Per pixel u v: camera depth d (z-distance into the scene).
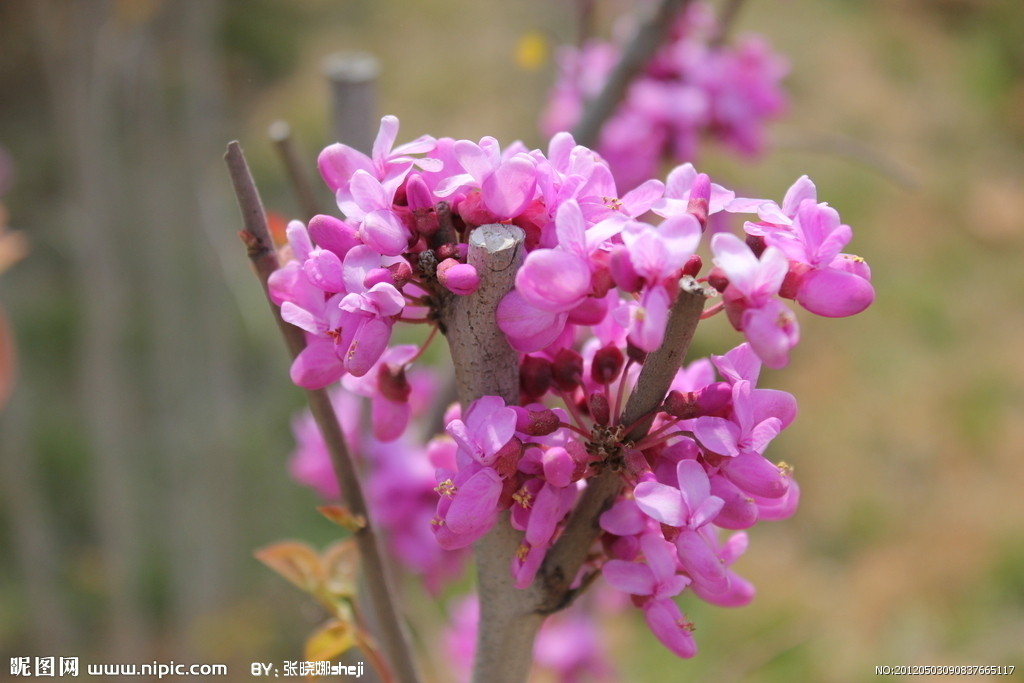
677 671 0.79
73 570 0.82
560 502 0.23
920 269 1.34
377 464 0.38
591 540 0.24
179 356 0.71
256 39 1.59
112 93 0.63
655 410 0.23
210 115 0.70
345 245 0.24
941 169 1.52
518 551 0.24
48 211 1.20
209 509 0.75
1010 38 1.79
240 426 0.83
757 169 1.41
